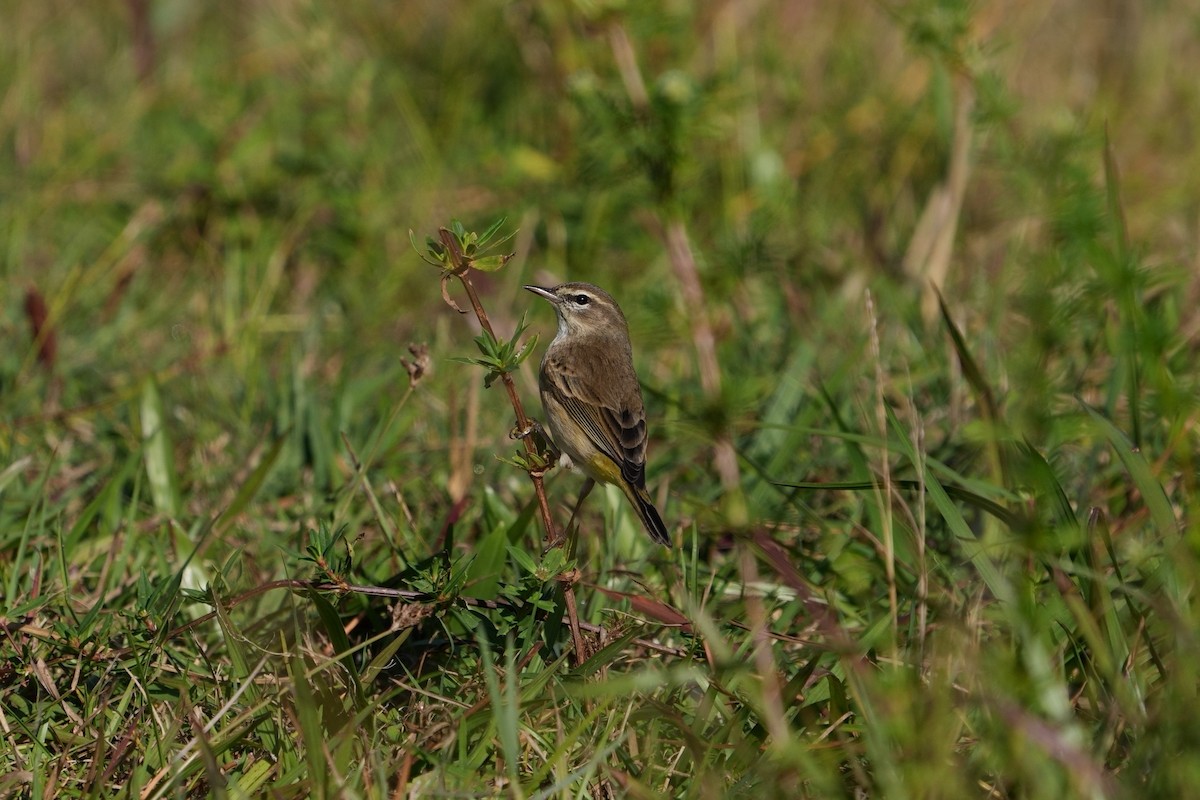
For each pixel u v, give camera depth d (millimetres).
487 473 11180
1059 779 6590
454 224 7348
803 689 8016
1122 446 8172
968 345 12266
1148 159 16969
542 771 7055
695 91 13000
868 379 12234
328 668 7965
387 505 10641
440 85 17203
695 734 7426
